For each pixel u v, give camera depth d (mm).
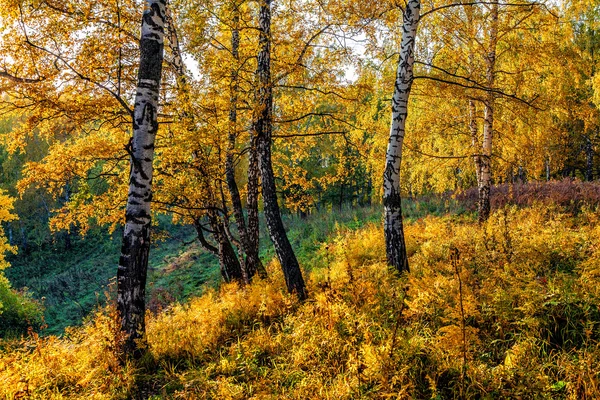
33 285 25516
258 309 6324
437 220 12508
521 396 2984
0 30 6371
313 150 17188
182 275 17906
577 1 8508
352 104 8719
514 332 3910
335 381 3613
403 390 3125
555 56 8570
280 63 8039
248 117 7516
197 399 3914
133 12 7270
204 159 7926
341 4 7520
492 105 9719
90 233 34719
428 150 11281
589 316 3709
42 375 4488
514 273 5223
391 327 4398
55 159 8305
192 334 5730
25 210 33875
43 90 6891
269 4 7113
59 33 6773
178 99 6816
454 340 3557
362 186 30203
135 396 4246
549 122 9359
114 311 4992
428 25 9703
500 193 14398
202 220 22562
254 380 4141
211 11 6551
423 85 9109
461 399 3133
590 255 5488
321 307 4859
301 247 15547
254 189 9773
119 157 8672
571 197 11961
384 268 6582
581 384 2953
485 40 9586
